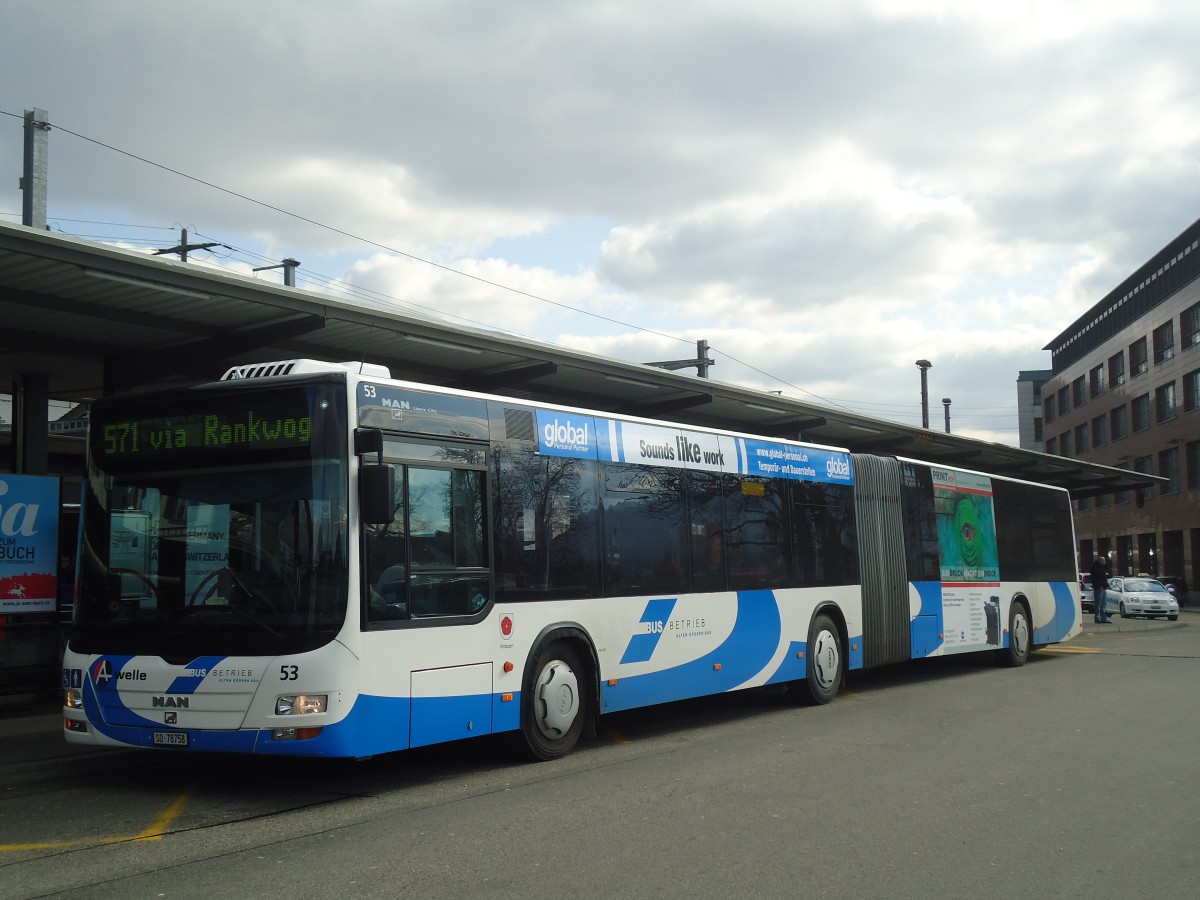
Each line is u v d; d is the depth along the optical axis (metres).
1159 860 6.24
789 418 20.27
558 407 9.87
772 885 5.66
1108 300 69.31
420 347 13.39
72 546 13.76
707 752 9.88
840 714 12.48
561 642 9.64
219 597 7.70
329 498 7.66
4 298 10.52
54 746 10.05
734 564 11.95
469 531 8.67
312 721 7.36
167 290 10.23
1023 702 13.51
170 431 8.14
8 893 5.52
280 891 5.52
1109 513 70.00
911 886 5.68
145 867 6.00
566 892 5.51
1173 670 17.84
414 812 7.39
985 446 25.06
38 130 19.02
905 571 15.37
